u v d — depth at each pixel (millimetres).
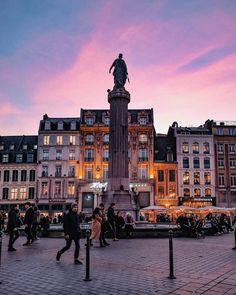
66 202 54562
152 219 48938
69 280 8438
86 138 56781
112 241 17859
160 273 9211
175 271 9492
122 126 26172
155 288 7594
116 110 26469
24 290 7551
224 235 23859
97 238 15133
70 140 56656
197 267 10078
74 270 9680
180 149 57219
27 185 56219
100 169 55469
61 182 55406
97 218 15250
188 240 18891
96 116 57750
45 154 56438
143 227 22219
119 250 14062
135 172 55500
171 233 8844
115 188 25031
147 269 9789
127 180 25453
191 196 55750
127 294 7156
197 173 56781
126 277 8734
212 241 18297
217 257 12094
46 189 55375
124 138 26062
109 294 7176
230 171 57500
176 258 11844
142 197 54594
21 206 55438
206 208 35438
